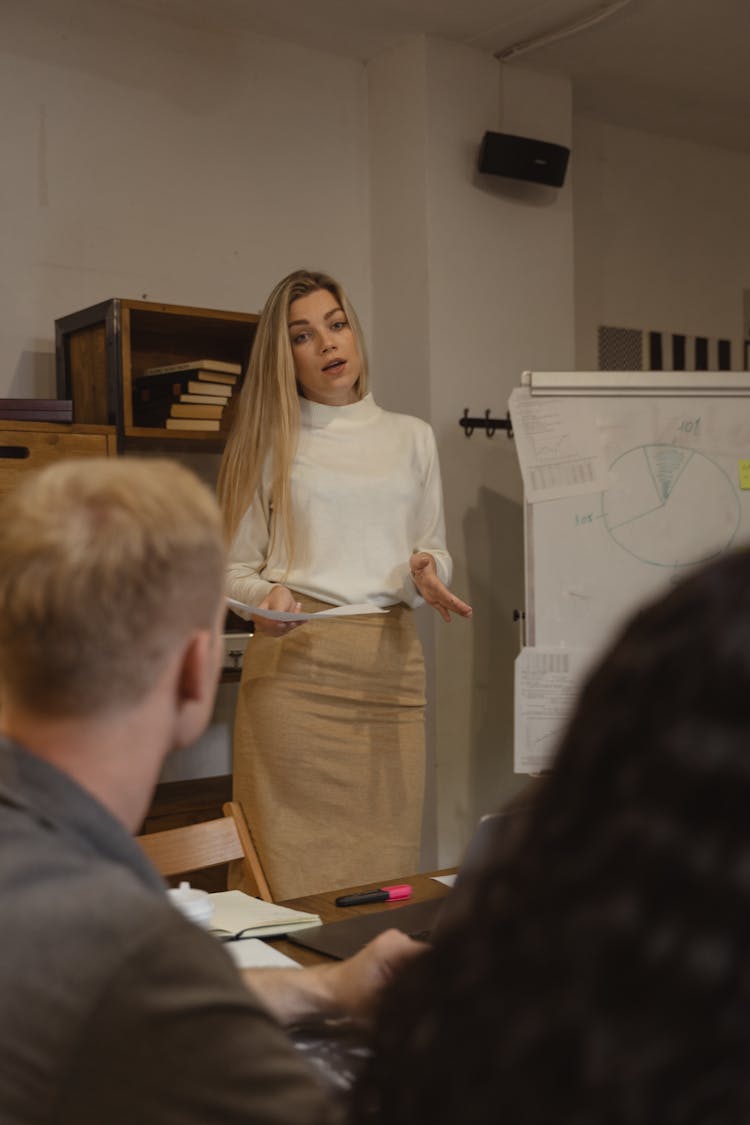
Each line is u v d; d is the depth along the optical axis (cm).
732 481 333
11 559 74
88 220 349
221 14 365
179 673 79
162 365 348
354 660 272
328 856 273
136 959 65
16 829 72
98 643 73
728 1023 36
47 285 342
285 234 390
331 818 273
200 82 369
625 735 40
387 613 278
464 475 397
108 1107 62
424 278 388
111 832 75
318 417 282
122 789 77
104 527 75
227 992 65
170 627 76
